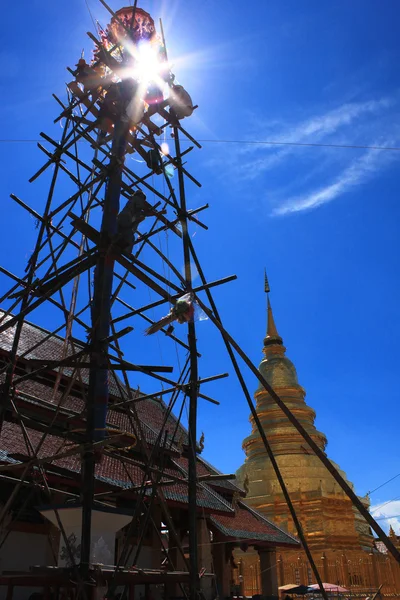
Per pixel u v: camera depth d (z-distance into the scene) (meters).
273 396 8.97
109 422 22.45
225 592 27.14
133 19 13.25
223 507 23.97
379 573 38.31
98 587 9.37
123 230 11.48
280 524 45.75
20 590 15.77
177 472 23.42
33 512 17.78
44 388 21.16
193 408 11.23
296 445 52.34
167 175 13.85
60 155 13.83
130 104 13.39
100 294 11.16
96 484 17.33
